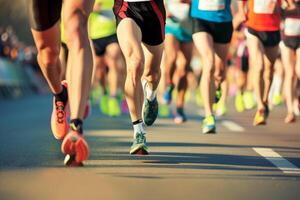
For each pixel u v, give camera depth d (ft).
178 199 38.52
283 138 77.61
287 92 104.32
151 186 42.60
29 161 54.03
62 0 48.67
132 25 55.47
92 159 55.06
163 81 117.19
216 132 84.53
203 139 74.49
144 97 58.23
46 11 47.73
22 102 180.96
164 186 42.68
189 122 103.24
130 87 55.88
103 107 120.57
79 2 46.75
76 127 45.78
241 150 63.67
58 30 49.49
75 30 46.52
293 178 46.88
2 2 420.77
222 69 83.66
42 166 50.98
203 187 42.55
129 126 95.04
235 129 90.02
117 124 98.89
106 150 62.28
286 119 104.42
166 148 64.59
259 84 92.27
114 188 41.83
